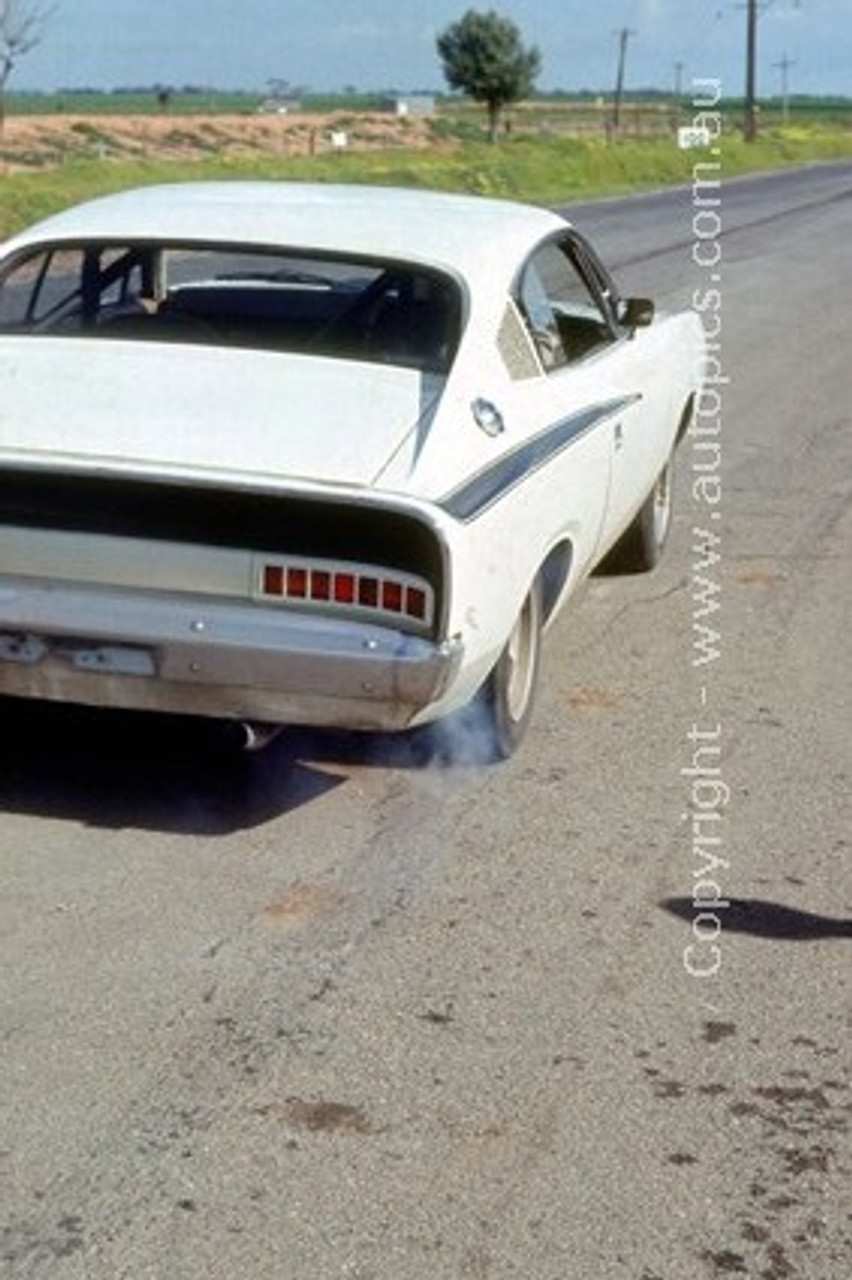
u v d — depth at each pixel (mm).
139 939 5434
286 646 5664
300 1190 4230
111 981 5172
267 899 5742
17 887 5738
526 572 6402
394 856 6105
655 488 9586
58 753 6805
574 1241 4094
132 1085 4637
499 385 6562
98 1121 4473
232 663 5707
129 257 6984
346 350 6617
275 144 81938
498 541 6012
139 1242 4016
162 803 6426
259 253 6879
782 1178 4359
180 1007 5043
